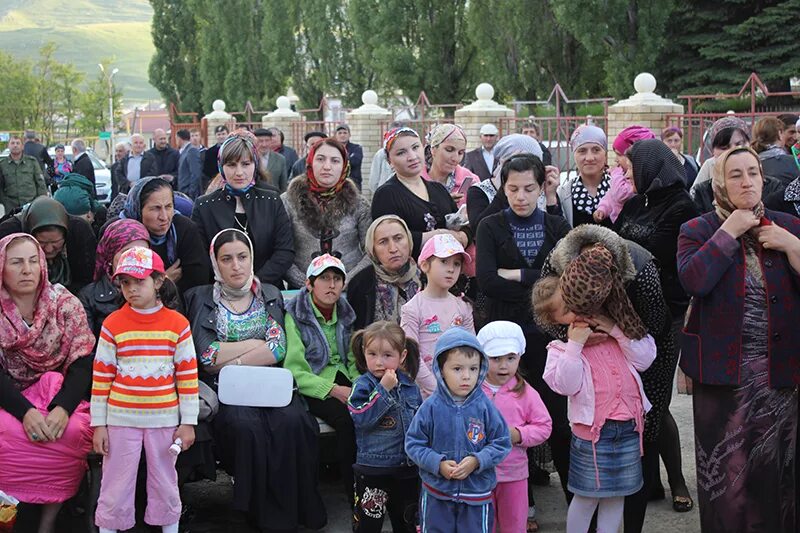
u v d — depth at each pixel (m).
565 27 25.02
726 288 4.52
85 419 5.11
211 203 6.41
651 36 24.03
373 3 30.62
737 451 4.58
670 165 5.09
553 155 16.88
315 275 5.51
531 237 5.58
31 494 5.02
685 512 5.52
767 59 23.73
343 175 6.50
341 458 5.45
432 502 4.55
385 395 4.91
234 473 5.17
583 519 4.75
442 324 5.47
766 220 4.48
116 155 19.95
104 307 5.51
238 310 5.63
